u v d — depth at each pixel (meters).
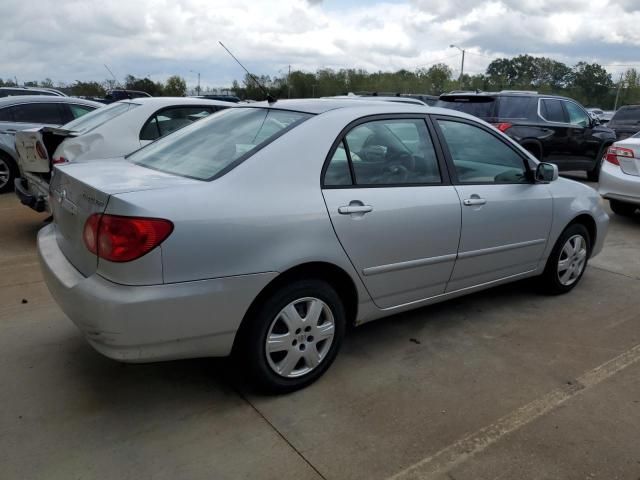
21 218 6.86
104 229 2.49
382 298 3.37
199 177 2.86
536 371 3.39
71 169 3.14
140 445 2.60
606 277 5.24
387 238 3.23
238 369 2.98
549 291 4.65
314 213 2.90
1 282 4.60
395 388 3.16
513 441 2.70
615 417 2.92
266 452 2.58
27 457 2.49
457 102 10.48
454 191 3.62
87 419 2.78
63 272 2.79
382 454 2.58
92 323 2.51
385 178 3.31
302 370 3.09
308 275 3.00
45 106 8.61
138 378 3.17
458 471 2.48
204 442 2.63
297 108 3.35
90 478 2.37
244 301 2.71
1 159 8.37
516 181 4.14
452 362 3.48
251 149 2.95
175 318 2.54
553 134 10.20
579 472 2.50
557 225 4.40
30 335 3.64
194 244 2.54
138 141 5.90
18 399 2.93
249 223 2.69
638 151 7.19
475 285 3.95
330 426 2.78
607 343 3.80
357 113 3.29
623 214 8.09
